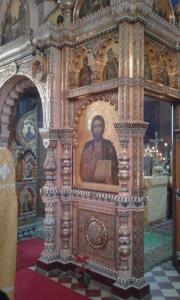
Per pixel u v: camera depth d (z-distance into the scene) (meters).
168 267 5.70
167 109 13.35
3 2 6.97
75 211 5.28
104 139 4.88
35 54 5.50
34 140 8.55
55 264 5.23
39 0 6.12
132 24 4.45
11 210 2.08
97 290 4.63
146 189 8.80
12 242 2.08
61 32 5.38
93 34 5.02
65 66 5.34
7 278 2.04
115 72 4.81
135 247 4.35
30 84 6.90
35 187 8.25
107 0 4.93
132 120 4.38
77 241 5.22
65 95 5.33
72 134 5.34
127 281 4.27
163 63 5.23
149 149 10.91
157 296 4.52
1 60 6.58
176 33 5.35
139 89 4.41
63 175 5.34
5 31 6.96
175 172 5.75
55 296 4.45
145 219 8.82
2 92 6.86
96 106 5.02
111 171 4.76
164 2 5.28
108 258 4.70
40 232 8.00
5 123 7.25
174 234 5.73
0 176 2.02
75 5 5.36
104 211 4.77
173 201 5.78
